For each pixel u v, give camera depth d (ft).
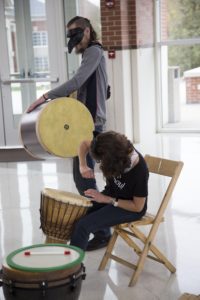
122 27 23.91
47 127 11.99
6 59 24.38
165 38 28.22
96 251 12.10
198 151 23.02
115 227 10.79
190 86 29.53
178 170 10.33
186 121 29.78
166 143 25.21
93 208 10.72
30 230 13.97
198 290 10.05
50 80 24.49
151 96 27.45
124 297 9.87
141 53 25.79
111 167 9.43
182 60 28.63
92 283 10.52
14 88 24.71
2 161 22.71
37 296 7.50
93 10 24.53
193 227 13.57
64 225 9.97
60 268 7.56
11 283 7.57
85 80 11.94
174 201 15.90
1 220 14.93
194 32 27.78
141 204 10.03
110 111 24.66
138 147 24.58
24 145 12.59
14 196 17.35
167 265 10.77
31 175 20.13
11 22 24.07
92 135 12.35
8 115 24.93
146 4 26.32
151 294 9.96
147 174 10.04
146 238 10.45
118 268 11.21
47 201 9.98
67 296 7.70
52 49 24.22
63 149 12.17
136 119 25.71
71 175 19.80
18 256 8.05
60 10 23.79
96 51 11.90
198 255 11.73
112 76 24.34
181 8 27.63
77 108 12.16
